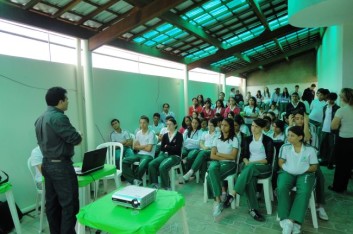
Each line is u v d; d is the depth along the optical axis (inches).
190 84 296.0
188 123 174.1
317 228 88.1
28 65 119.5
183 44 212.1
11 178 110.5
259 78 497.0
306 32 304.2
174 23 156.8
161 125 195.5
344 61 159.0
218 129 142.3
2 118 108.0
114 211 52.7
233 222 95.5
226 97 422.6
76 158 145.5
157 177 129.8
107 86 169.6
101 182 148.1
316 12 109.9
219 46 229.5
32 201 118.8
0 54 107.9
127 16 130.1
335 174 118.1
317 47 373.7
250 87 507.8
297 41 345.7
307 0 102.7
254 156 108.3
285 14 223.8
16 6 102.1
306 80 452.4
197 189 132.7
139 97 201.5
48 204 75.9
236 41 256.7
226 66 360.5
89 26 136.4
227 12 177.0
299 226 81.1
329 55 228.5
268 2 188.1
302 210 80.5
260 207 107.4
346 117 110.3
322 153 158.6
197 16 168.4
